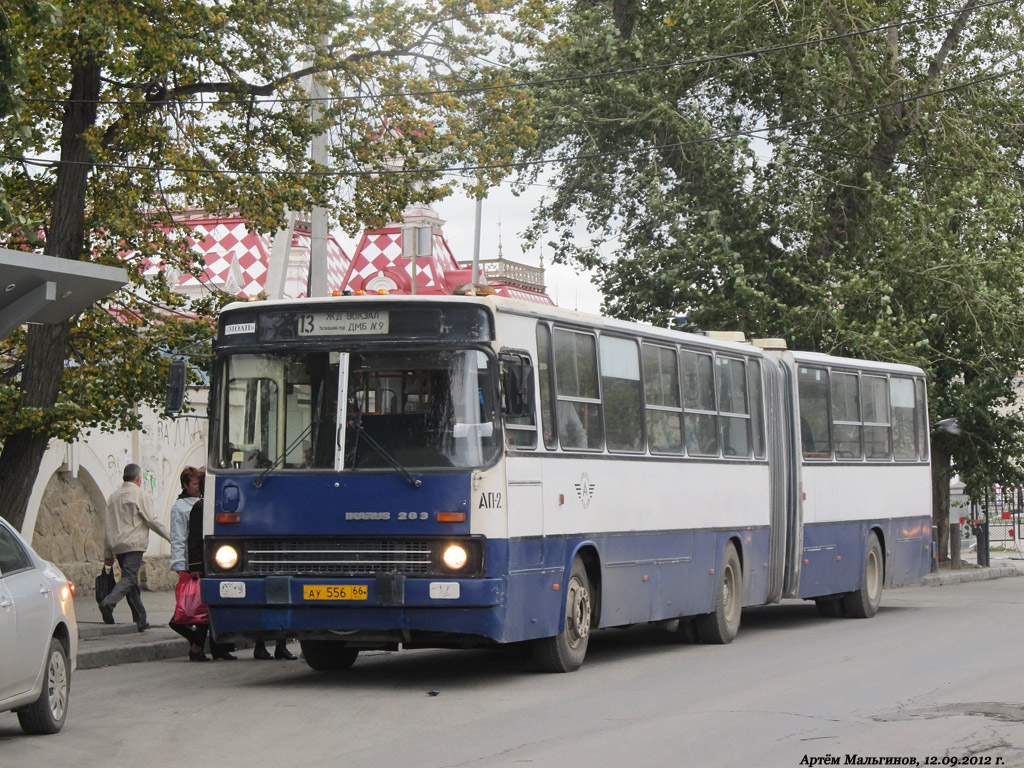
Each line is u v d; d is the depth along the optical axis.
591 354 17.72
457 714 13.50
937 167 35.97
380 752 11.48
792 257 34.94
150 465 29.91
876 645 19.75
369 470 15.09
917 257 33.94
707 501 20.72
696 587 20.25
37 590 12.52
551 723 12.84
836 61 34.78
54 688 12.73
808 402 24.64
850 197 36.25
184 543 19.28
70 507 27.44
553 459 16.39
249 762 11.13
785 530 23.61
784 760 10.76
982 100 35.84
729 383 21.94
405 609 14.87
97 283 16.05
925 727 12.18
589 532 17.22
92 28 19.25
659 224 34.72
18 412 20.08
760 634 22.67
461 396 15.15
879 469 27.05
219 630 15.50
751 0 34.62
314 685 16.08
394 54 23.69
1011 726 12.18
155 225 22.95
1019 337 34.94
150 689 16.14
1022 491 52.44
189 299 23.11
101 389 21.25
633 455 18.52
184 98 22.44
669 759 10.89
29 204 21.97
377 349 15.36
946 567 40.34
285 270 30.70
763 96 36.06
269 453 15.49
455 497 14.88
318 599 15.00
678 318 22.27
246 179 22.02
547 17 24.05
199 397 31.09
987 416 36.91
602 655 19.38
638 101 34.22
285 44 22.48
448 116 23.75
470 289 15.86
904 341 33.56
